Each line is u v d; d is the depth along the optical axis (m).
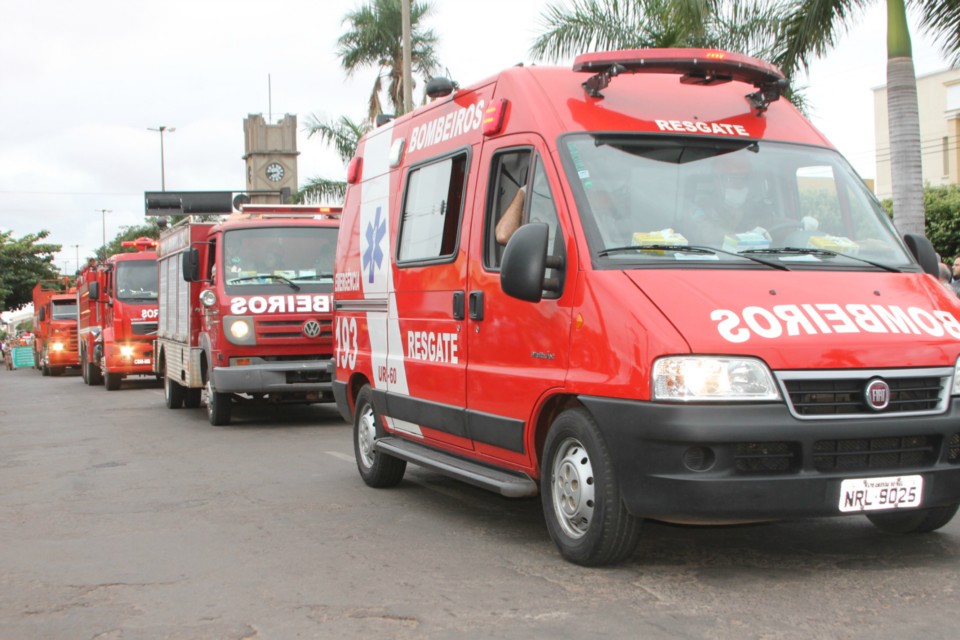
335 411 15.75
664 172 5.92
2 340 56.19
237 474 9.38
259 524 7.07
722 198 5.91
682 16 12.84
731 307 5.10
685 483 4.87
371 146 8.93
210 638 4.61
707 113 6.35
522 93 6.38
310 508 7.62
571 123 6.05
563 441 5.64
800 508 4.90
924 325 5.27
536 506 7.60
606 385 5.18
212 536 6.73
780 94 6.66
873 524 6.41
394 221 8.01
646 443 4.96
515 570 5.62
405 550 6.19
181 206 26.22
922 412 5.06
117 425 14.42
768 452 4.93
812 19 12.82
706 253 5.57
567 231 5.66
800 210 6.07
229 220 14.10
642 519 5.30
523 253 5.45
